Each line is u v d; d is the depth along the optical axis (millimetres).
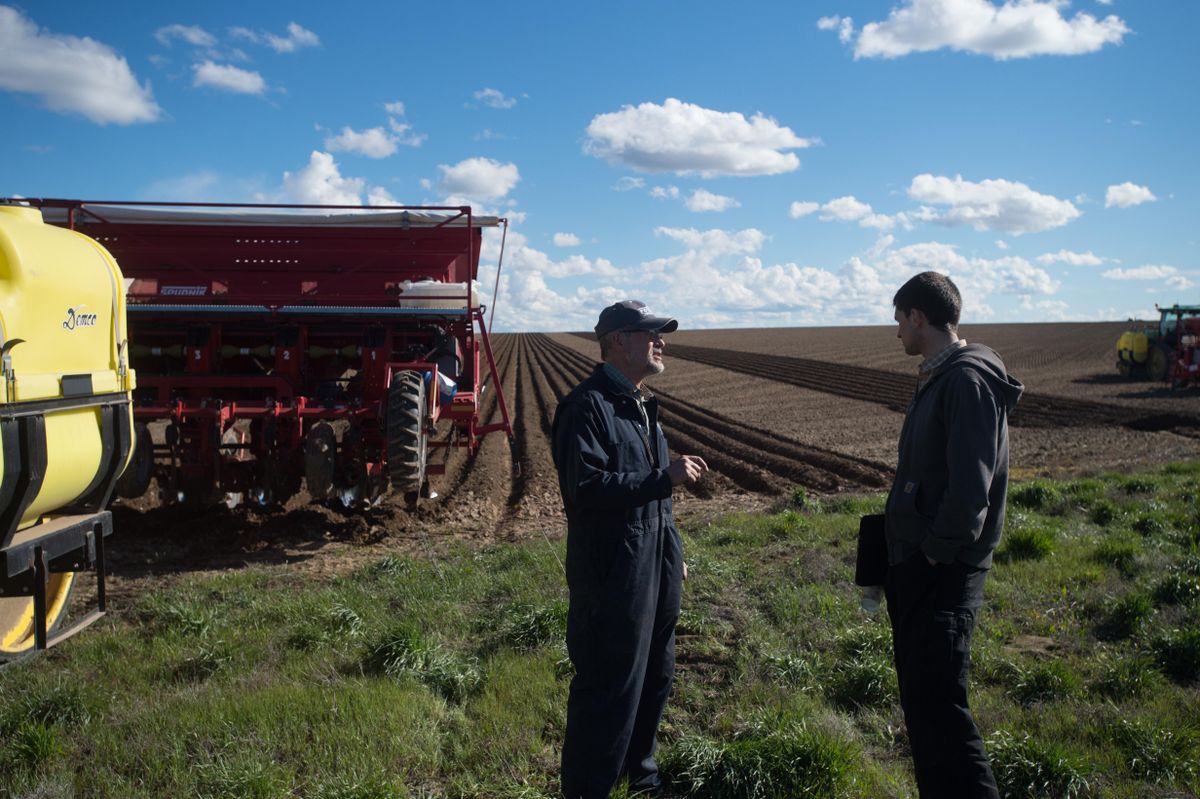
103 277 4953
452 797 3568
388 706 4234
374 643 4984
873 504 9898
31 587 4410
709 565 6949
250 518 9492
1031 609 5895
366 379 9688
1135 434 18156
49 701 4289
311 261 9766
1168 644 4934
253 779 3502
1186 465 12469
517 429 19969
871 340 84312
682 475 3135
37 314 4289
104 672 4945
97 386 4773
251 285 9742
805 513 9523
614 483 3105
